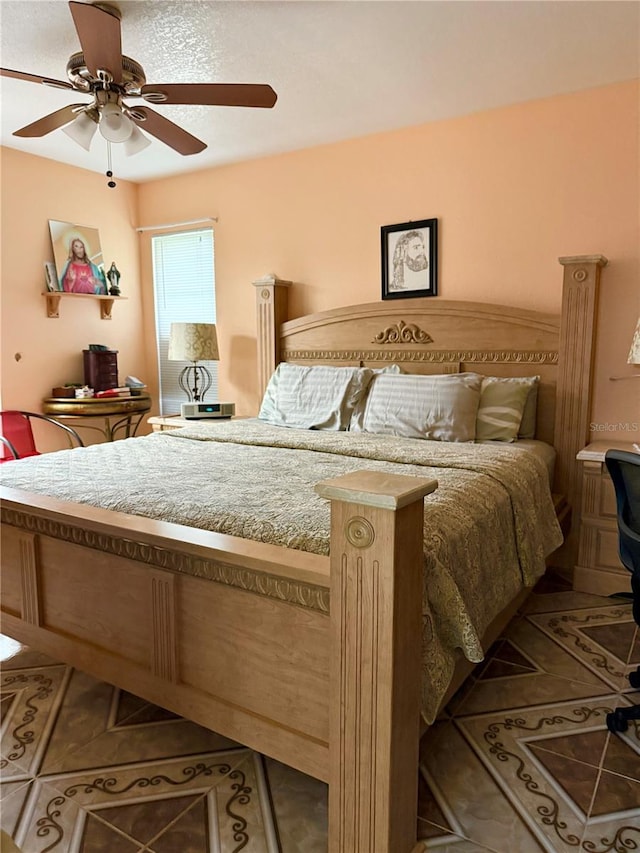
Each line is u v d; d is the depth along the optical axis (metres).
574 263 3.01
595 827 1.53
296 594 1.47
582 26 2.40
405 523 1.23
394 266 3.72
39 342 4.18
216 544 1.56
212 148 3.93
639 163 2.96
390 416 3.22
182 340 4.24
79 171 4.36
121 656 1.92
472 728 1.93
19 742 1.86
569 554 3.14
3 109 3.24
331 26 2.38
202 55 2.61
